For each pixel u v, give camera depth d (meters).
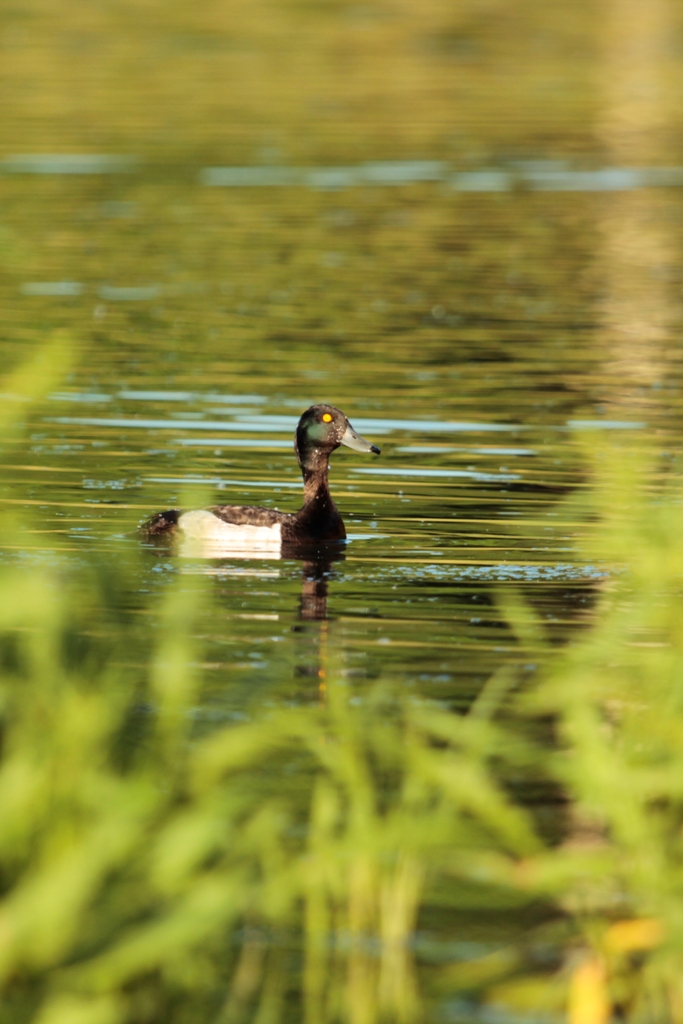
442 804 9.37
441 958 8.49
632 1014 8.13
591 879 8.91
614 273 35.06
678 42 71.56
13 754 8.32
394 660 12.77
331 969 8.39
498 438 21.53
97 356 26.58
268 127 52.62
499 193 44.56
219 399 23.73
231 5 80.06
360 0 82.50
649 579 10.96
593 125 54.88
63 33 70.44
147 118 53.41
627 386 24.89
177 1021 7.94
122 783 8.11
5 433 7.82
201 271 34.53
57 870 7.21
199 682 11.99
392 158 48.91
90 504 17.72
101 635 12.55
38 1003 6.93
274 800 9.91
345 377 25.48
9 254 35.53
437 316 30.62
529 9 80.75
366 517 17.80
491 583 15.14
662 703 10.12
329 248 37.28
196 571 15.43
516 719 11.41
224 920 8.13
